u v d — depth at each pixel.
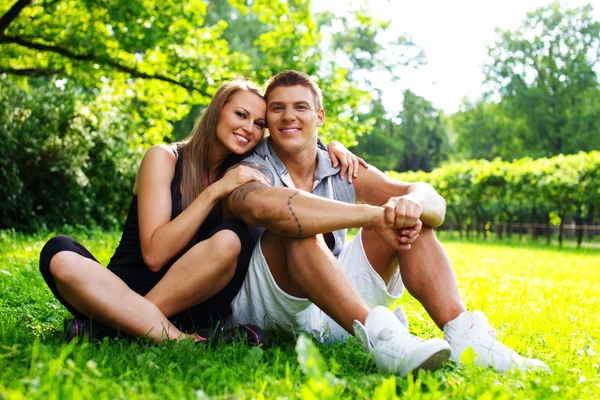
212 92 13.96
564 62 49.50
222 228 3.09
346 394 2.27
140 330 2.96
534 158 48.00
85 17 13.19
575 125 47.12
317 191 3.53
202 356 2.75
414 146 55.50
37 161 12.95
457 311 3.03
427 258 3.10
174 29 13.47
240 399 2.13
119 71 13.95
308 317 3.28
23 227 12.82
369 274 3.26
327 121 13.84
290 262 2.92
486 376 2.59
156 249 3.16
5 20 11.79
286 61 13.91
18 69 13.88
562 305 5.86
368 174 3.61
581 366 3.15
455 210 26.91
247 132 3.43
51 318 4.02
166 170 3.38
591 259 13.88
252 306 3.23
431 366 2.56
